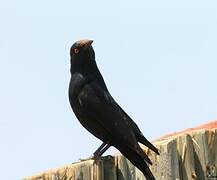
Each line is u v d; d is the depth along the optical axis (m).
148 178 11.05
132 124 12.94
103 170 11.72
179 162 10.96
